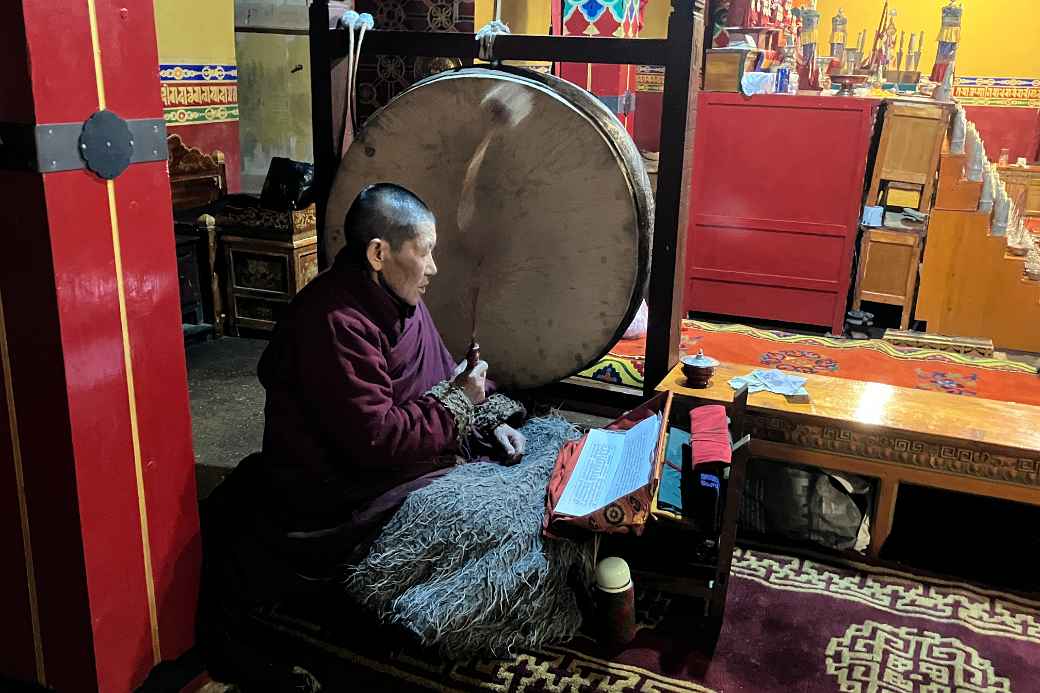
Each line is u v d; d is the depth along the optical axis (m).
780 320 5.07
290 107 5.96
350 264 2.45
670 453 2.52
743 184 4.94
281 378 2.44
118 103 1.82
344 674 2.23
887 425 2.65
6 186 1.71
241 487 2.66
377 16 3.95
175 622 2.20
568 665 2.26
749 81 4.85
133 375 1.97
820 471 2.85
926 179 4.83
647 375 3.27
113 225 1.86
